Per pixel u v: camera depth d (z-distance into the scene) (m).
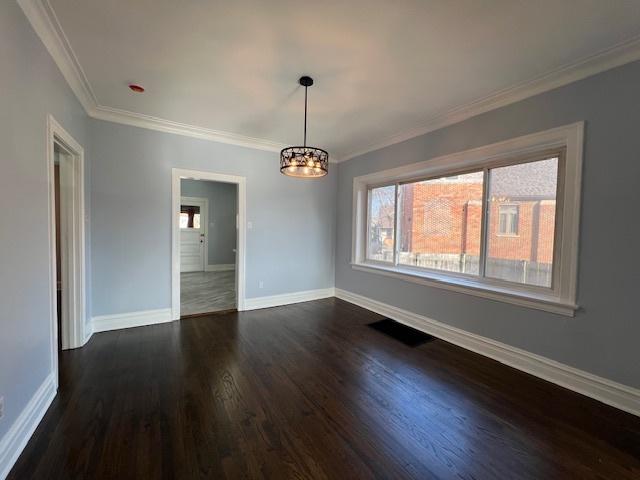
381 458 1.59
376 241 4.62
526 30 1.88
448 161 3.31
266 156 4.45
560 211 2.52
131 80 2.57
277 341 3.22
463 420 1.92
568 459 1.60
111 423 1.83
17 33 1.57
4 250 1.46
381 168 4.29
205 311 4.27
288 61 2.27
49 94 2.01
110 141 3.37
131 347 2.99
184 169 3.82
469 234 3.30
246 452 1.62
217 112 3.25
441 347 3.12
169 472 1.47
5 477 1.42
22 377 1.63
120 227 3.46
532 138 2.55
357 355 2.90
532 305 2.54
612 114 2.10
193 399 2.11
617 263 2.09
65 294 2.89
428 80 2.53
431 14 1.75
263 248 4.51
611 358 2.12
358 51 2.13
